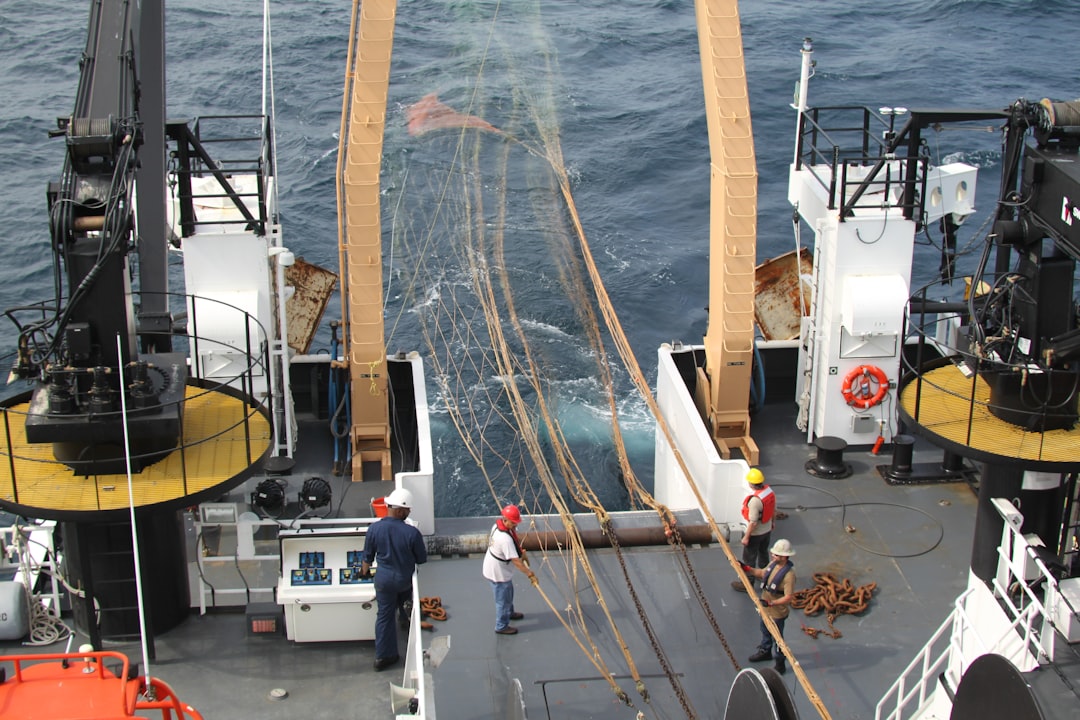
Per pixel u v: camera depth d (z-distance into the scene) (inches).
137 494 426.9
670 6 2116.1
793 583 500.1
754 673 326.6
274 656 516.1
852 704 505.0
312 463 677.3
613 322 1053.8
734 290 660.7
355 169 619.8
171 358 476.4
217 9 1962.4
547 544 612.7
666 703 509.0
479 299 1084.5
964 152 1406.3
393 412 697.0
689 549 616.1
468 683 520.7
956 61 1761.8
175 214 632.4
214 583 539.2
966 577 589.0
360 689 499.2
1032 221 442.3
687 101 1640.0
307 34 1844.2
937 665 463.2
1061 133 438.3
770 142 1486.2
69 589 500.1
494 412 904.3
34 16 1865.2
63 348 445.7
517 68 1764.3
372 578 518.9
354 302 637.3
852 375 676.1
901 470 666.8
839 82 1680.6
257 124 1524.4
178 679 499.5
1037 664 375.2
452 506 781.9
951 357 500.4
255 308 617.0
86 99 462.6
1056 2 1998.0
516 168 1395.2
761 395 704.4
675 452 686.5
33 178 1322.6
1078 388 440.5
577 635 551.5
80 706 327.9
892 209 661.9
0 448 456.8
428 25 1966.0
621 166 1424.7
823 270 672.4
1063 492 465.7
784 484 666.2
